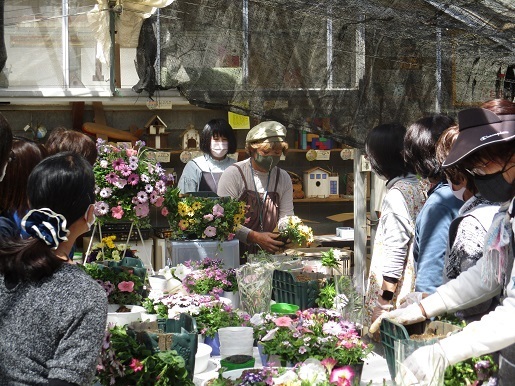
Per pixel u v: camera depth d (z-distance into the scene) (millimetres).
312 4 4340
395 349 1885
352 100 4934
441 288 2160
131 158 3291
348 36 4871
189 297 2883
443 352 1791
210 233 3854
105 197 3268
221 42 4793
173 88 4828
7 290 1631
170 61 4730
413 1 4219
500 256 1918
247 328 2566
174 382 1971
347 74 4922
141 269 2996
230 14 4789
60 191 1707
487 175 1891
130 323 2326
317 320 2484
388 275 2953
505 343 1813
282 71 4863
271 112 4883
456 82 4914
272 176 4559
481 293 2080
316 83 4902
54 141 3021
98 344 1611
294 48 4859
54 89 4629
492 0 4098
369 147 3062
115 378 1905
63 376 1547
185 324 2332
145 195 3303
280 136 4445
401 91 4941
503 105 1913
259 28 4816
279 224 4387
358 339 2285
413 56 4910
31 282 1634
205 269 3402
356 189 5441
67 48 4613
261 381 1982
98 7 4531
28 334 1595
